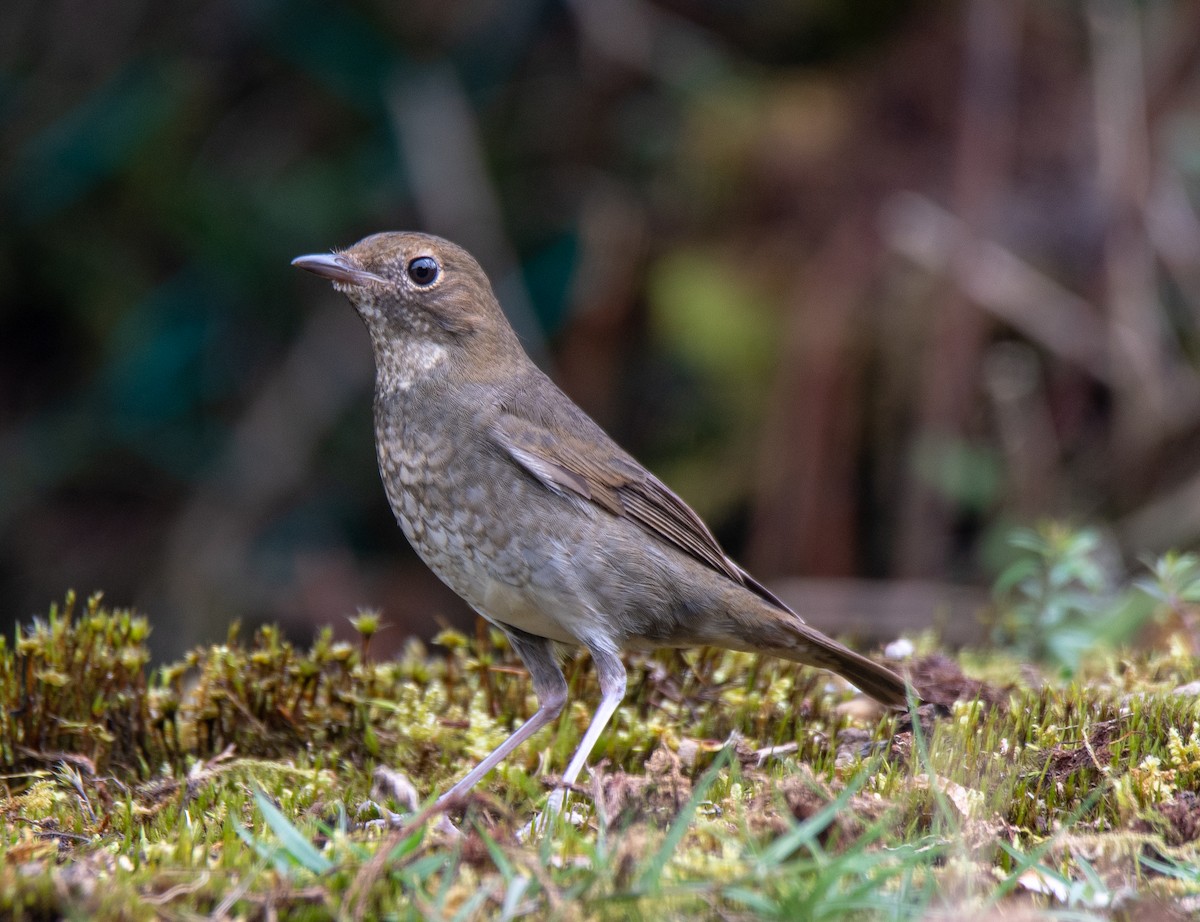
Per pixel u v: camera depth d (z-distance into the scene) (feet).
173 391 50.75
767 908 14.73
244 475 49.88
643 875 15.31
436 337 24.18
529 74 52.90
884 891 16.06
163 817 19.56
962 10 47.78
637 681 25.08
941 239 45.80
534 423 23.56
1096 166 47.29
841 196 47.85
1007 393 44.29
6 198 50.55
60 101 51.08
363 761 23.39
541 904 15.37
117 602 49.62
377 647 46.44
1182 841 17.65
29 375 52.03
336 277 24.22
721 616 23.71
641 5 51.93
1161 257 46.68
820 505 44.96
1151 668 25.18
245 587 48.80
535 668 23.98
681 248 49.44
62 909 15.20
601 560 23.27
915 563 43.80
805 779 18.34
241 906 15.44
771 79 51.62
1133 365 44.60
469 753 23.18
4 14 51.11
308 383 50.70
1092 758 19.81
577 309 50.11
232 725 23.90
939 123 47.80
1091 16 48.03
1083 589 33.65
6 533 50.01
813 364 45.52
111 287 50.85
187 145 51.08
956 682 23.65
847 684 25.93
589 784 20.26
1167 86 47.11
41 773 21.59
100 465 50.67
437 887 15.93
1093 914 15.88
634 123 52.01
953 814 17.71
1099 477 44.75
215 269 50.70
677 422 49.11
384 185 51.37
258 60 51.88
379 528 50.34
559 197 52.11
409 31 51.88
